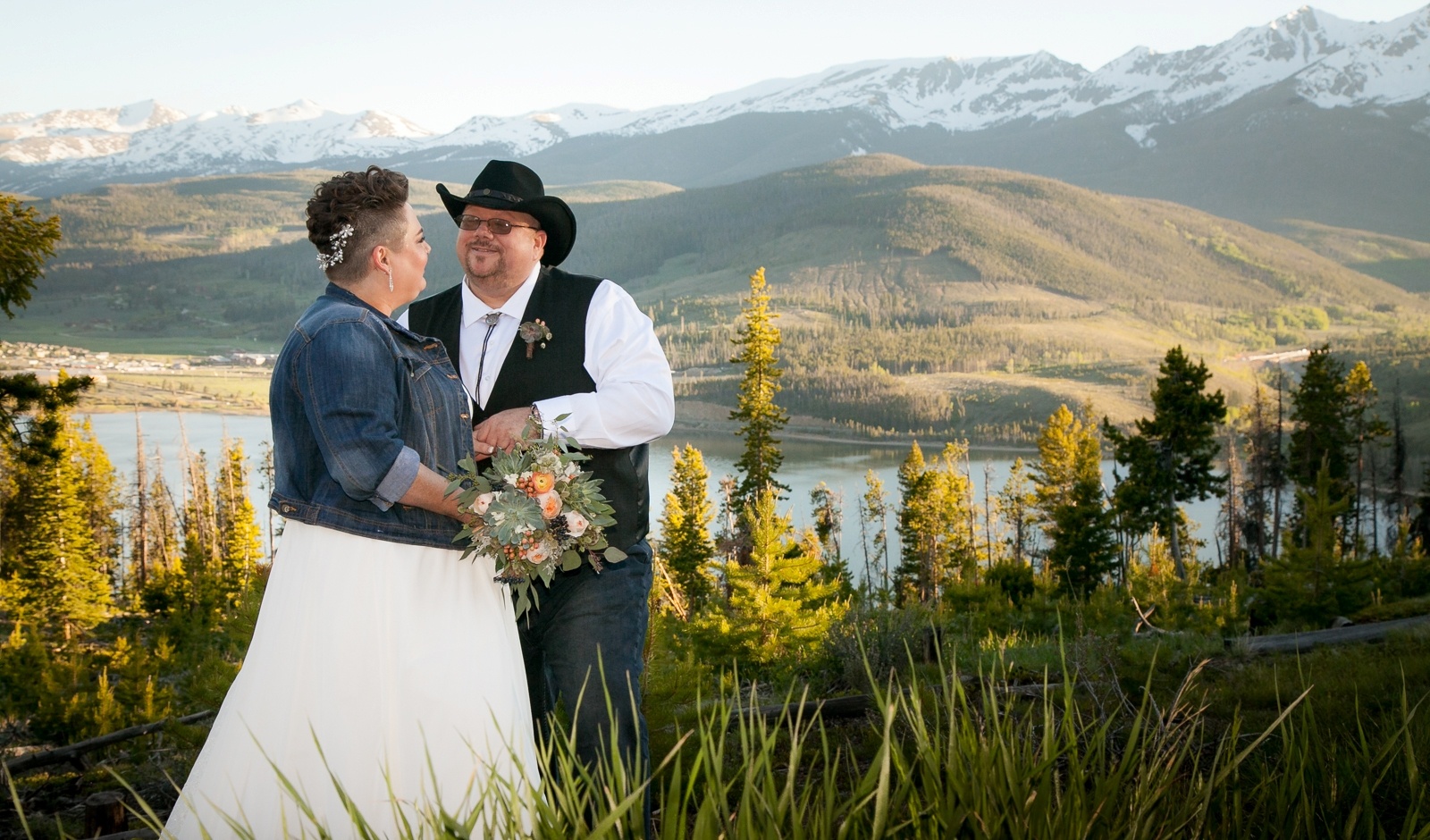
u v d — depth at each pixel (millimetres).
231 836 2123
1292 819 1711
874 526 110125
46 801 5277
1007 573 26047
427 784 2176
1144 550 42781
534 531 2311
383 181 2455
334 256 2404
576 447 2711
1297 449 47062
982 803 1536
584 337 3041
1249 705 5398
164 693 13727
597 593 2809
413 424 2402
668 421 2895
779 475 157375
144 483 76000
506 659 2387
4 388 11602
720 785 1483
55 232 11469
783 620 13570
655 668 4449
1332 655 7086
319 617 2221
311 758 2154
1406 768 2068
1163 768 1734
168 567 67250
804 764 4238
